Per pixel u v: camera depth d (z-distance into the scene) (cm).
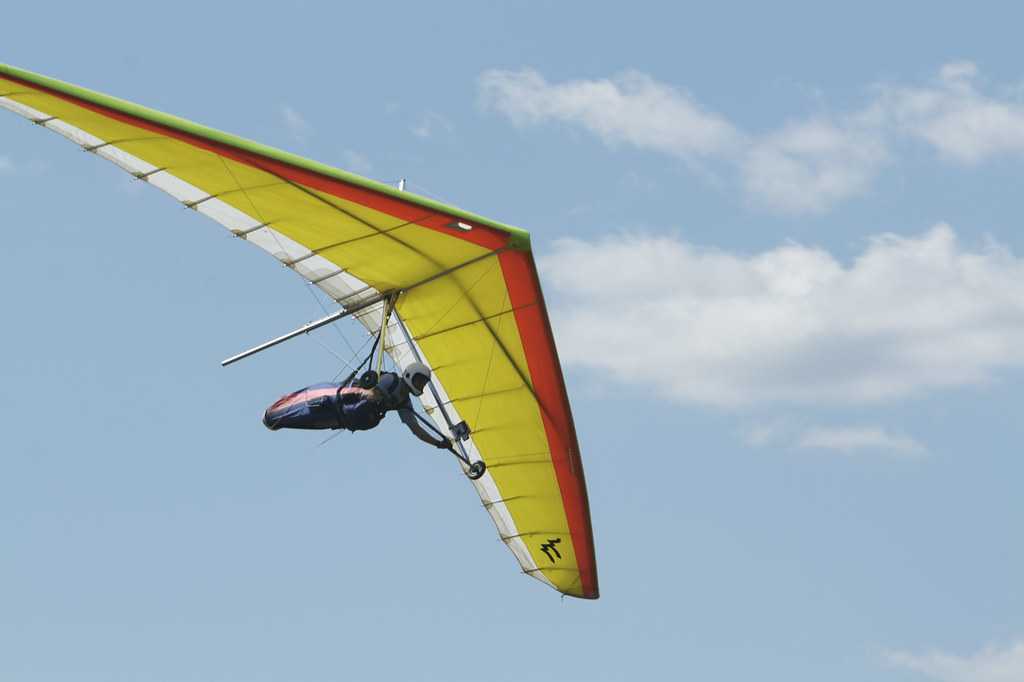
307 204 3844
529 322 4166
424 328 4403
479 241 3850
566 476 4728
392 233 3900
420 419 3944
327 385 3972
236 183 3825
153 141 3684
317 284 4316
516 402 4538
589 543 4969
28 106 3628
